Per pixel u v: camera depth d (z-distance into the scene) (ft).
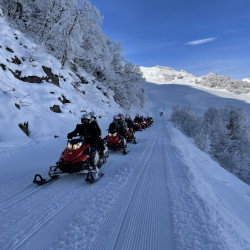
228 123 109.40
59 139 35.37
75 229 9.66
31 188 14.97
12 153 24.86
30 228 9.81
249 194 29.96
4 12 73.97
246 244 9.18
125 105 144.46
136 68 153.99
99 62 107.55
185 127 141.18
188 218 10.59
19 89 42.01
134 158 24.75
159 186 15.37
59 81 64.59
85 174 18.25
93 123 17.93
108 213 11.26
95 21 96.32
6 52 46.68
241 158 91.56
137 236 9.27
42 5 77.97
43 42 75.15
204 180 19.79
